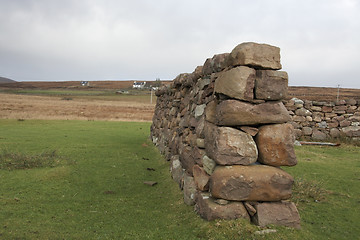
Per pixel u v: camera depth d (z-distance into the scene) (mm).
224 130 4703
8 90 99188
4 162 8648
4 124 18422
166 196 6715
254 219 4570
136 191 7062
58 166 8656
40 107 39531
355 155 10711
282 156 4730
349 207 5711
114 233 4570
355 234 4602
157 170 9195
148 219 5266
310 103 14711
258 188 4551
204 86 6383
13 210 5242
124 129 19250
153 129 15219
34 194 6270
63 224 4809
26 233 4305
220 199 4633
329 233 4598
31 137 13820
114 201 6219
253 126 4922
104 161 9875
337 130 14398
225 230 4305
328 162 9312
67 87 130875
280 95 4801
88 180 7688
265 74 4719
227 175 4535
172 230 4711
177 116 9734
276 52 4797
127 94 95188
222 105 4828
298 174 7812
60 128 17875
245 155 4668
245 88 4645
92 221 5070
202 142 5855
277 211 4547
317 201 6000
